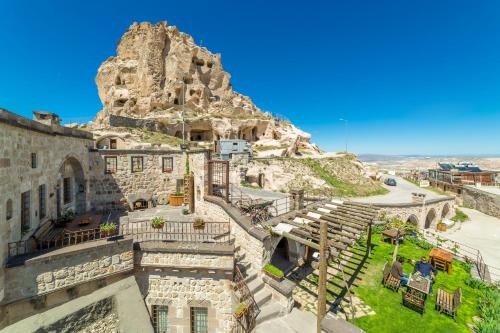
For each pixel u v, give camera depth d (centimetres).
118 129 3909
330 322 748
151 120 4597
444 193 4062
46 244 994
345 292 1195
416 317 1023
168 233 1130
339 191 3400
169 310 1044
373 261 1536
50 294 859
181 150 1908
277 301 1022
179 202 1827
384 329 949
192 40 7062
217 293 1026
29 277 823
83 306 578
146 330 544
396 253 1606
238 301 941
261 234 1113
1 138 796
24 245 868
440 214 3156
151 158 1820
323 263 887
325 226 886
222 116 5678
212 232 1276
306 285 1259
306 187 3328
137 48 6531
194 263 1004
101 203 1661
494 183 4831
